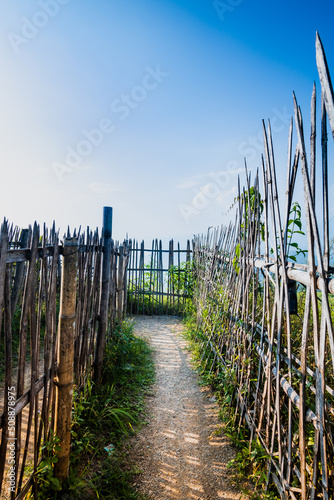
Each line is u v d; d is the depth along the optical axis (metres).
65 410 2.22
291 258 2.65
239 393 3.06
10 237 5.20
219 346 4.22
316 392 1.58
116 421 3.07
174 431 3.18
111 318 4.89
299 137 1.60
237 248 3.54
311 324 2.76
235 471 2.56
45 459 2.10
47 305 2.06
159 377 4.52
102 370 3.97
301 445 1.73
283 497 2.00
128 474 2.49
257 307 3.17
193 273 8.81
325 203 1.44
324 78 1.27
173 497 2.32
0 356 4.28
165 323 8.16
